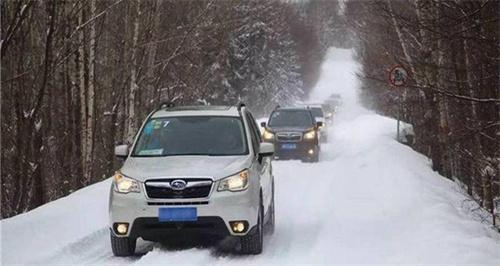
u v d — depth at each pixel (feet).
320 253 87.76
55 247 89.30
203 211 82.28
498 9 111.45
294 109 237.04
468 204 145.69
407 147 270.26
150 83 253.44
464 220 111.45
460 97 105.81
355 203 131.23
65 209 117.39
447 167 202.39
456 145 182.29
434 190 147.23
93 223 106.11
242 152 93.45
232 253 88.63
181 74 294.25
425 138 258.98
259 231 87.35
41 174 189.47
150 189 83.41
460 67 151.23
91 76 210.38
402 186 147.95
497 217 136.05
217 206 82.48
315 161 224.53
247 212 83.82
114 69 244.42
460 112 173.47
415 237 94.73
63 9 170.09
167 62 250.37
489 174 151.33
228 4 287.07
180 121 99.14
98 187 147.33
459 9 109.40
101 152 260.42
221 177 83.92
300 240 97.66
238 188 84.07
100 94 255.09
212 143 94.84
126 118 253.24
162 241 96.89
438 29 115.55
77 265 82.43
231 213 82.89
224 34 294.46
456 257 81.15
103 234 101.19
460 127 164.55
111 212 84.79
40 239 94.17
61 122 250.98
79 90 210.38
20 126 181.27
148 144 95.76
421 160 231.71
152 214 82.48
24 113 172.86
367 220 112.27
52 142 246.47
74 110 227.81
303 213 123.24
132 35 228.22
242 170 86.02
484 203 153.79
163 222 82.48
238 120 98.78
